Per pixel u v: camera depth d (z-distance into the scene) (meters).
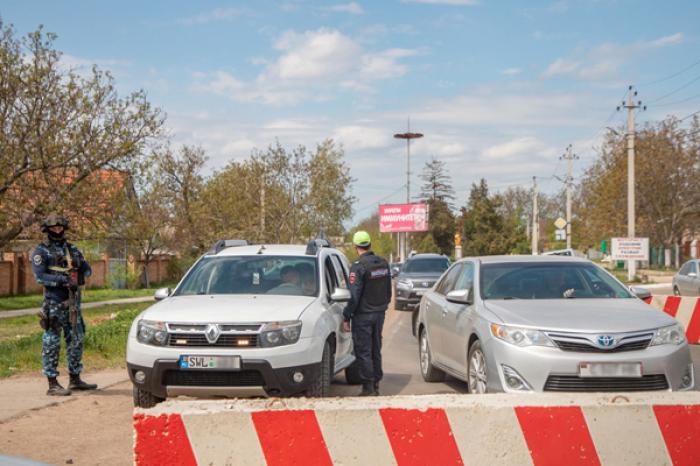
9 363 11.05
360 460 3.91
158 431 3.85
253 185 38.91
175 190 41.91
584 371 6.79
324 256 9.11
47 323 8.64
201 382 7.04
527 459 3.94
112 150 21.20
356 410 3.91
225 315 7.20
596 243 57.66
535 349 6.93
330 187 39.06
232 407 3.94
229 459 3.87
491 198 95.44
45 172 20.61
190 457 3.85
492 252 93.12
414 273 22.39
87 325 16.89
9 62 20.00
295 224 38.59
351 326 8.66
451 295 8.39
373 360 8.62
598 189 51.84
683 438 4.01
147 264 41.16
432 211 106.31
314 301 7.98
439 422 3.93
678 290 25.55
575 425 3.96
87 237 22.14
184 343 7.06
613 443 3.97
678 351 7.02
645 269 55.62
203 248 42.06
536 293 8.32
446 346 8.97
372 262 8.44
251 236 38.38
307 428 3.90
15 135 20.09
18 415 7.52
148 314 7.45
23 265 32.22
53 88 20.77
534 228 69.06
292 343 7.13
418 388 9.48
